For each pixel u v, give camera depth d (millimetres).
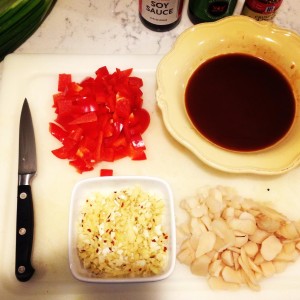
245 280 356
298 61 392
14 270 362
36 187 396
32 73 443
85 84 428
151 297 355
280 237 370
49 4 445
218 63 414
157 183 383
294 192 403
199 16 453
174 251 351
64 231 381
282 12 495
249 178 407
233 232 364
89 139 402
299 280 367
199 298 355
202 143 358
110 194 390
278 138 385
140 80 435
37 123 424
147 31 481
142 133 420
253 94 407
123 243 364
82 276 341
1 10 397
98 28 481
